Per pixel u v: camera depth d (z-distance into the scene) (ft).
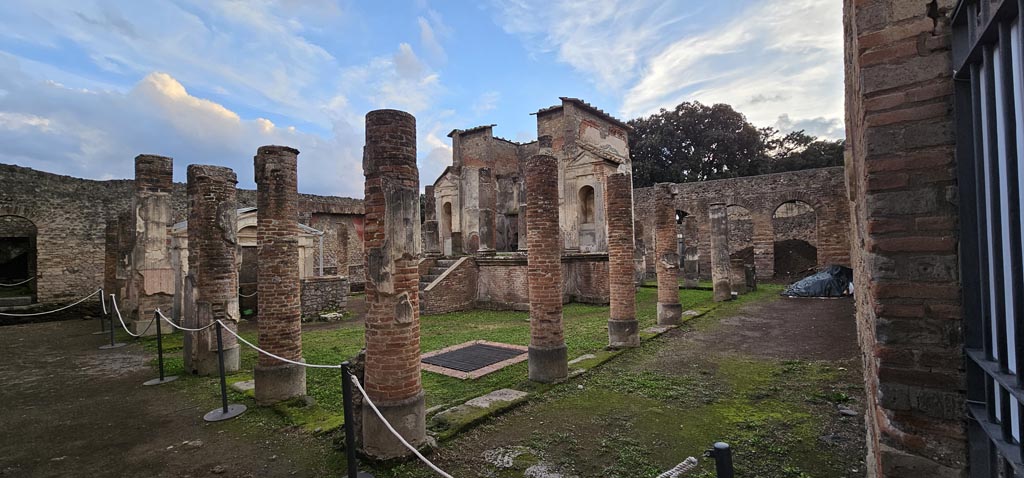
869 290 11.30
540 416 22.63
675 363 31.78
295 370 25.71
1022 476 6.82
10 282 72.69
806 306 56.54
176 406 25.59
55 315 61.16
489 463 17.87
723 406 23.27
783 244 105.09
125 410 25.17
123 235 55.93
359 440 18.94
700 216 102.32
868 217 10.57
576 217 84.38
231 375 31.73
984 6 7.69
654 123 142.41
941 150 9.68
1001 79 7.07
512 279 61.31
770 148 150.00
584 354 34.50
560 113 94.17
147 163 49.44
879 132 10.36
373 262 19.07
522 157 108.78
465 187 97.19
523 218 76.33
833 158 134.00
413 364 18.97
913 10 10.02
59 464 18.97
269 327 25.35
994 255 8.00
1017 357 6.98
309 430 21.45
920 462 9.82
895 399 10.14
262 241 25.79
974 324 9.30
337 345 40.14
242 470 18.08
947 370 9.57
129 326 51.47
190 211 34.50
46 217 67.67
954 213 9.57
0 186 63.93
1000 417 7.93
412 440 18.39
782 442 18.81
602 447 18.97
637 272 84.64
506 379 28.73
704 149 135.95
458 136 102.78
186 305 33.55
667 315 45.68
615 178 37.06
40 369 34.35
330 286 59.06
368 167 19.52
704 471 16.71
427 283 64.08
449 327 48.44
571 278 65.05
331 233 103.09
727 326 45.09
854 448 18.06
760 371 29.25
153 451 19.98
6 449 20.45
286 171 26.73
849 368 28.86
